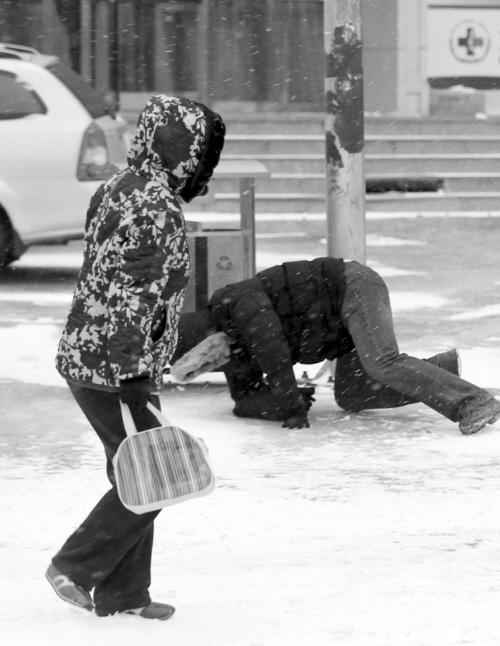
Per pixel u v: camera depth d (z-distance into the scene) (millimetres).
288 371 21453
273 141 55812
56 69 38812
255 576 14484
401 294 36438
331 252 24797
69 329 12914
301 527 16391
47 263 44250
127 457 12352
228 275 26391
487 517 16781
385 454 20109
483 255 45250
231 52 61188
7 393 24578
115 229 12398
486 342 29531
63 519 16781
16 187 37344
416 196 54906
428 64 61781
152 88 60438
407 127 58750
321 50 61969
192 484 12336
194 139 12500
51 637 12656
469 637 12484
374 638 12500
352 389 22500
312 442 20906
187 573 14633
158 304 12398
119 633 12750
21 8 58844
